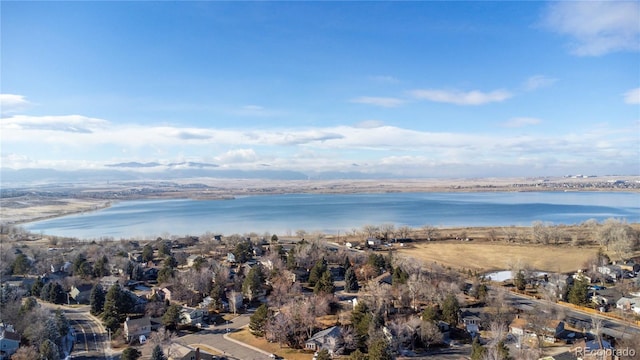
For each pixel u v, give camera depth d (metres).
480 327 108.75
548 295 129.00
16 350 93.69
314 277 143.62
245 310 124.31
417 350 95.69
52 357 89.38
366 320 97.62
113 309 116.12
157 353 87.88
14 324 105.19
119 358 95.00
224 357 92.81
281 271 147.12
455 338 102.12
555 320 104.25
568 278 147.88
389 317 110.69
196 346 99.12
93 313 125.25
